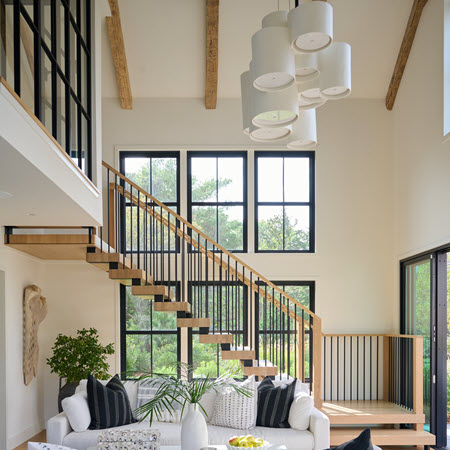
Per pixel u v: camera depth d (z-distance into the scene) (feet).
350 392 26.81
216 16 23.52
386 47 26.12
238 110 28.07
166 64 26.63
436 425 22.40
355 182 27.84
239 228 28.14
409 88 25.43
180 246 27.68
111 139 27.84
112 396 18.49
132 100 28.04
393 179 27.78
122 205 27.66
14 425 22.56
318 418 17.69
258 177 28.32
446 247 21.43
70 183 14.90
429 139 22.79
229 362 27.17
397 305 26.86
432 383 22.53
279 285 27.78
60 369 23.93
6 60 11.10
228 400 18.52
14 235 20.59
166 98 28.07
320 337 22.35
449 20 21.17
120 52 25.13
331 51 10.67
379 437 21.90
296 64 10.69
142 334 27.68
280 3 24.41
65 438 17.25
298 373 26.94
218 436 17.38
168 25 25.08
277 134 12.00
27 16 12.43
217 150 28.07
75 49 17.30
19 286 23.45
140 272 22.52
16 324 22.98
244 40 25.82
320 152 27.89
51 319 26.96
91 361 23.91
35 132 11.63
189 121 27.99
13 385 22.50
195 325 22.44
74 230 20.88
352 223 27.68
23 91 12.07
